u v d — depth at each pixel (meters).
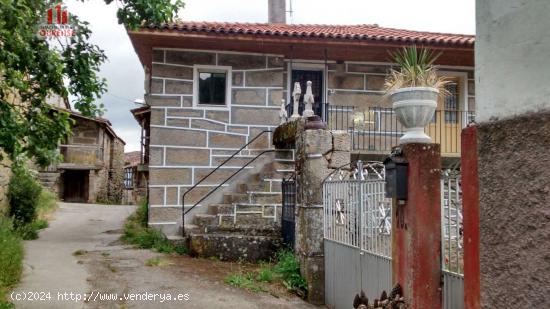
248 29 10.02
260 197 8.85
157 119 10.13
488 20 1.56
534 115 1.34
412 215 3.41
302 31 10.59
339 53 11.03
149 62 11.77
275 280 6.47
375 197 4.64
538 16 1.35
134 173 28.14
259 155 9.98
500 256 1.44
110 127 25.52
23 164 6.84
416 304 3.34
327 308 5.84
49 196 16.02
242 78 10.64
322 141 6.34
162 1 6.67
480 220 1.54
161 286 5.89
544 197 1.28
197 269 6.95
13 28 4.50
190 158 10.22
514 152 1.40
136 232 9.74
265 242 7.86
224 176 10.34
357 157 10.63
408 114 3.52
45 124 5.12
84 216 14.48
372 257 4.66
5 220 8.76
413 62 3.71
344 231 5.48
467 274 1.72
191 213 9.68
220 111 10.48
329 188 5.99
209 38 9.74
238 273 6.76
